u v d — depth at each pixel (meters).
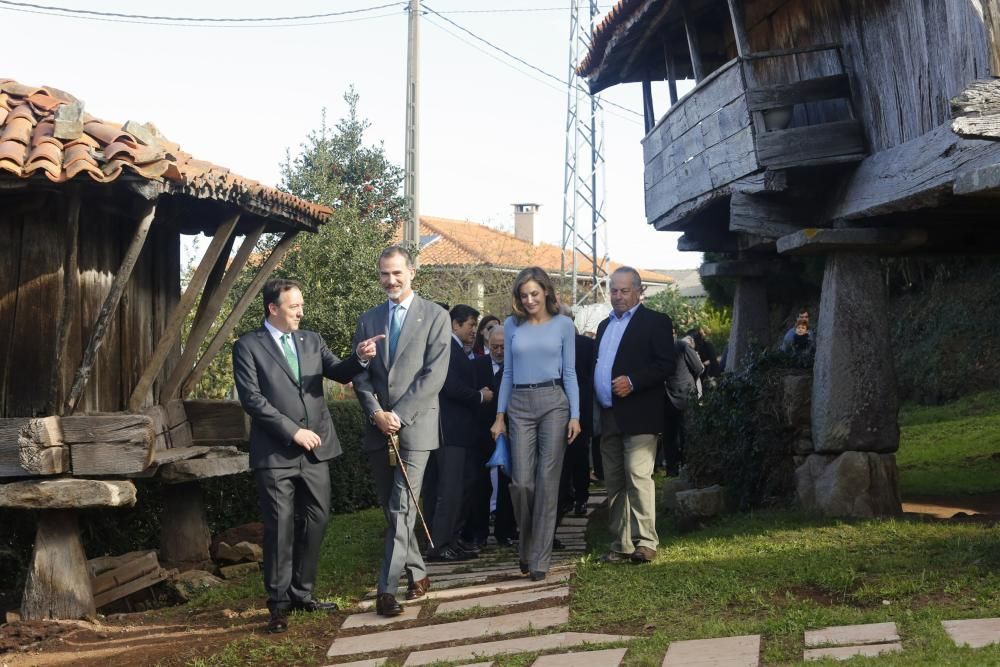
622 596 6.23
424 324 6.95
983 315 19.88
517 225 50.59
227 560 9.18
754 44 11.15
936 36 7.86
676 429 12.49
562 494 9.06
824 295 9.23
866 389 8.93
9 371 7.27
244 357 6.67
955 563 6.18
